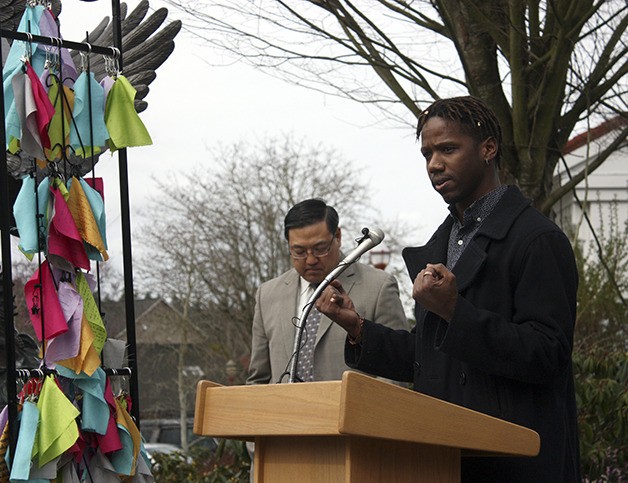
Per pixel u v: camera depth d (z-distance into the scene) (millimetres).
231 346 33469
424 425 2654
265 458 2861
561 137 7695
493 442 2852
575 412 3414
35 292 3824
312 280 5039
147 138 4133
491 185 3447
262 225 31078
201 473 10062
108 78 4148
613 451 7371
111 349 4047
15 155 4410
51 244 3824
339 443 2705
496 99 7422
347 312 3541
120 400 4016
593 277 12953
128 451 3928
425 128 3420
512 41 7086
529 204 3389
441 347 3088
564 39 7070
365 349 3543
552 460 3191
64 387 3887
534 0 7332
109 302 31312
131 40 5430
